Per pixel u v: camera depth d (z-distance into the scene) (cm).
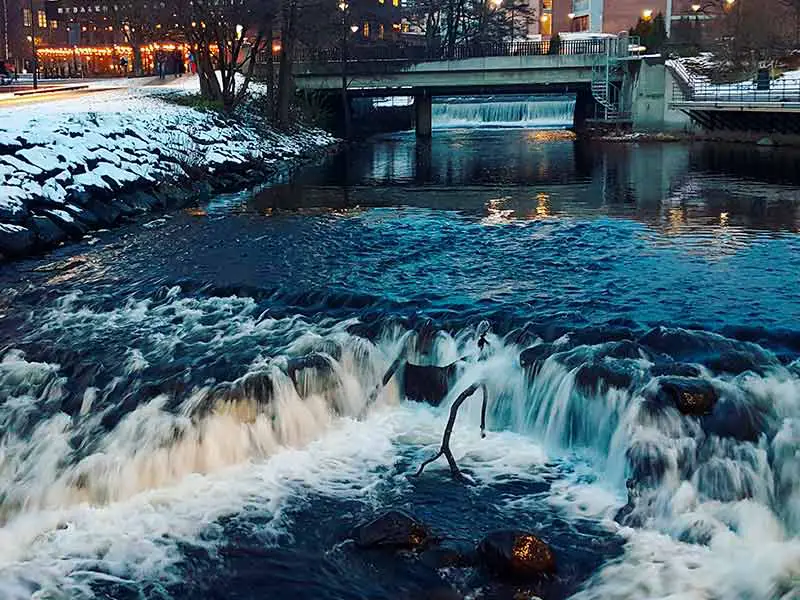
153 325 1355
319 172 3653
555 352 1114
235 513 909
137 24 5228
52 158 2311
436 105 7438
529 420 1078
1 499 952
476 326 1230
